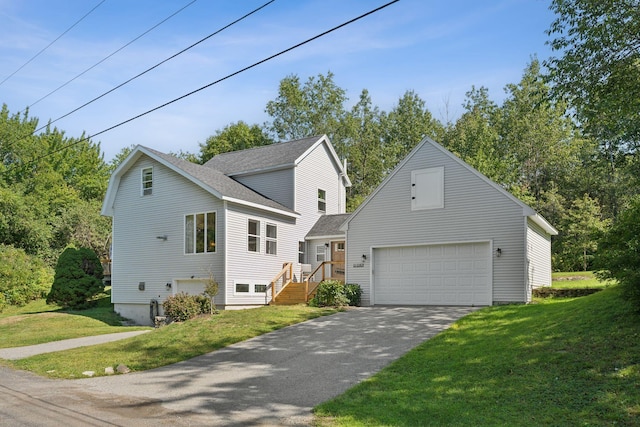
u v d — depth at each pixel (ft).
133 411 26.48
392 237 65.87
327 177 94.79
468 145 130.52
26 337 57.77
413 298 63.98
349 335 44.88
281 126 153.58
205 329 50.03
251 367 36.50
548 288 61.21
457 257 61.62
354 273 68.33
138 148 77.87
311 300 65.51
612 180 116.98
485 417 23.02
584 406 23.15
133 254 78.54
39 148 146.00
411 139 149.79
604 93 44.01
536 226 64.54
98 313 79.10
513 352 32.32
